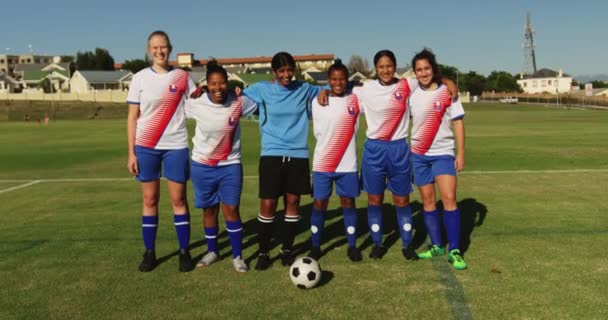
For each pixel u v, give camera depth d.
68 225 6.08
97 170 11.52
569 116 36.28
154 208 4.51
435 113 4.49
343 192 4.61
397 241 5.28
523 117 35.72
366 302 3.69
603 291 3.80
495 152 13.48
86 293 3.93
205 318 3.46
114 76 82.50
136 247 5.14
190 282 4.15
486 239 5.19
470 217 6.15
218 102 4.23
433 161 4.61
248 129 27.47
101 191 8.50
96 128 31.14
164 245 5.23
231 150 4.38
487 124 27.36
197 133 4.36
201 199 4.47
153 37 4.28
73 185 9.17
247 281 4.16
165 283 4.13
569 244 4.96
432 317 3.43
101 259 4.77
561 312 3.46
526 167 10.60
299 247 5.17
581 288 3.86
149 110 4.31
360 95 4.55
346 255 4.83
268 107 4.39
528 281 4.02
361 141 17.67
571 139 17.11
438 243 4.73
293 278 3.96
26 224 6.15
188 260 4.49
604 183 8.36
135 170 4.41
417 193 7.88
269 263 4.59
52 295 3.89
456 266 4.34
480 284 3.98
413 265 4.49
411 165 4.70
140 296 3.86
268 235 4.51
